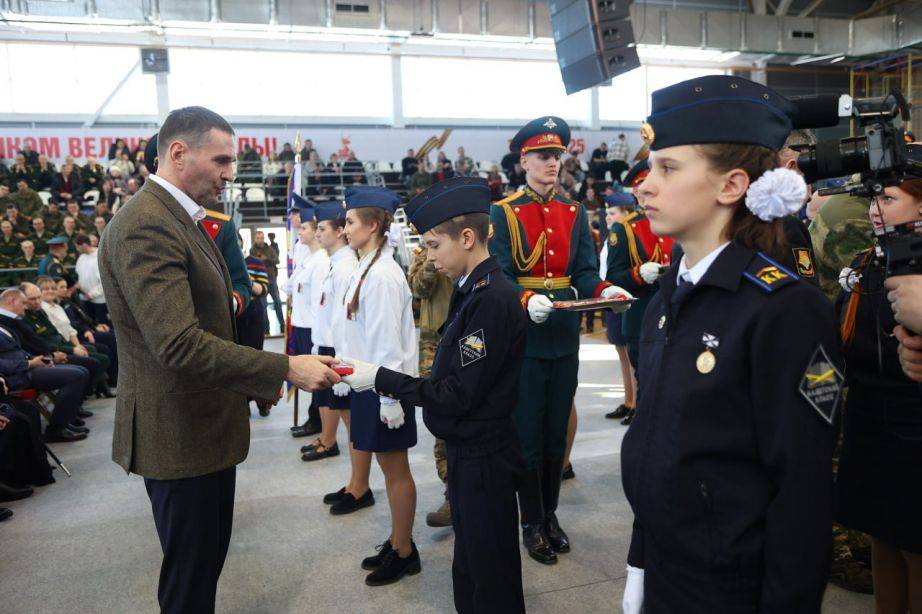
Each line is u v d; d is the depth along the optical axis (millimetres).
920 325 1166
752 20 14039
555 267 2842
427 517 3055
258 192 13789
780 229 1104
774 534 979
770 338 996
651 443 1124
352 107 16094
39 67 14039
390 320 2477
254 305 4562
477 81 16781
